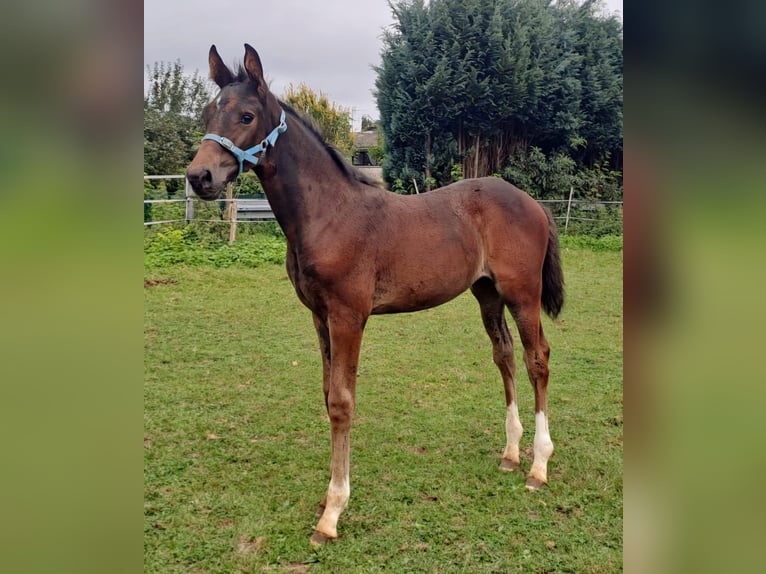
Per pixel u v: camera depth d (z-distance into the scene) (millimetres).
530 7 14320
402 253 2809
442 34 14109
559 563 2391
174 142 11617
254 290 8008
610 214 13781
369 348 5652
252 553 2463
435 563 2396
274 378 4719
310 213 2633
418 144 14867
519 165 14812
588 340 5902
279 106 2613
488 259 3104
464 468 3225
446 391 4473
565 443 3537
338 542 2541
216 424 3787
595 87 14570
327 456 3383
